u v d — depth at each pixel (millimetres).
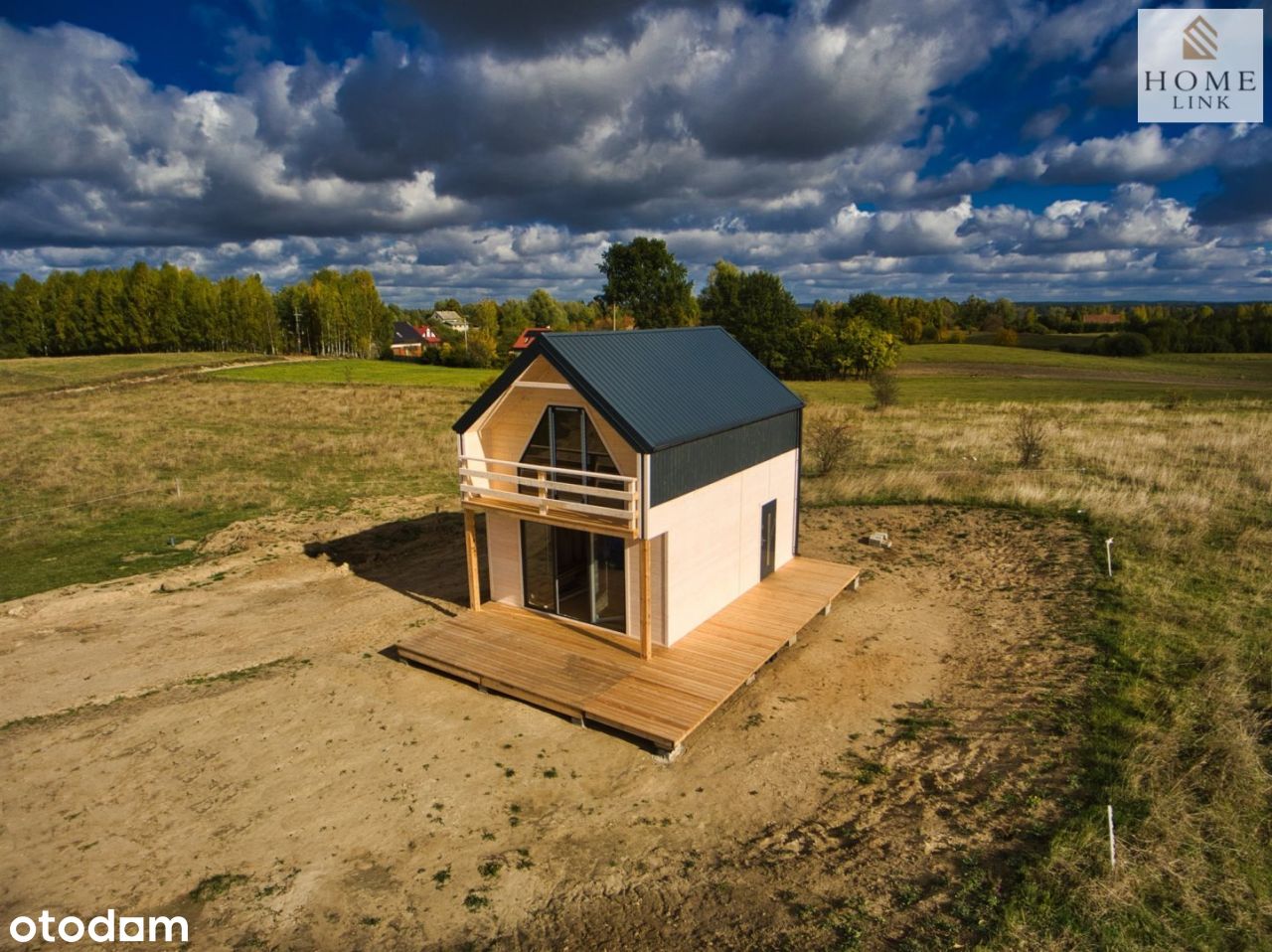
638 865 8016
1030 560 16422
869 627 13977
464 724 11008
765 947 6668
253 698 11789
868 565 17094
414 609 15484
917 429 33312
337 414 42656
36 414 42188
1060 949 6359
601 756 10180
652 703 10828
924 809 8594
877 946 6555
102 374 64125
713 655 12297
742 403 14195
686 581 12898
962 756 9602
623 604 13094
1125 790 8383
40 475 26969
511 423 14008
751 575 15039
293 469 27969
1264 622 12414
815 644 13359
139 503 23250
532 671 11914
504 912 7379
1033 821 8117
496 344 91250
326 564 18125
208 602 15984
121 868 8102
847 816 8633
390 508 22375
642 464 11484
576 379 11961
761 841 8312
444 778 9688
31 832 8711
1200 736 9430
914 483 22531
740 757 10039
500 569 14656
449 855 8250
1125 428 30766
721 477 13484
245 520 21203
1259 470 21469
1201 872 7223
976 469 24422
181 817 8945
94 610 15555
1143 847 7535
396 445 32375
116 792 9422
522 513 13008
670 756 10008
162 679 12562
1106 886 7000
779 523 15922
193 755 10227
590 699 10992
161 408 44875
